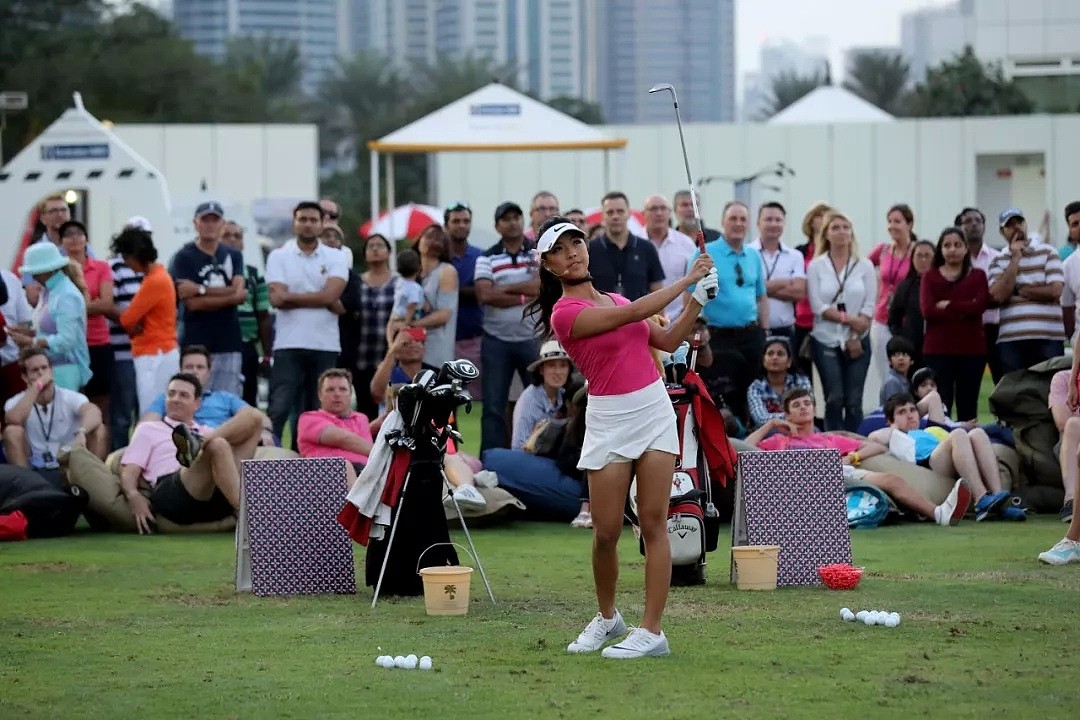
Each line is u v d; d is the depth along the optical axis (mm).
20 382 14617
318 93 102438
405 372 14281
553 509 13250
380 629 8406
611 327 7387
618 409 7473
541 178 33750
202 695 6816
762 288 15469
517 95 25328
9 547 11930
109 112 73312
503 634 8211
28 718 6434
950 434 13422
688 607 8984
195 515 12719
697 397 9633
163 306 14820
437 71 101188
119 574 10562
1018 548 11344
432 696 6746
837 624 8352
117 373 15766
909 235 17828
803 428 13594
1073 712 6375
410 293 15164
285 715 6453
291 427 16094
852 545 11641
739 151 34125
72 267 14961
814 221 18641
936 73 66938
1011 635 7988
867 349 16547
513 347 15148
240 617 8859
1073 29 56906
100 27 78188
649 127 33875
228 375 15602
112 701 6727
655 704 6559
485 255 15258
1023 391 13781
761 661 7395
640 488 7516
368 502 9570
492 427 15172
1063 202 33688
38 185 23047
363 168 81438
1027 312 15977
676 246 16016
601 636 7734
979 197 34906
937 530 12516
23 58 73062
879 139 33969
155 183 23141
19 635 8273
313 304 15258
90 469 12875
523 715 6402
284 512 9805
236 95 82000
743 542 10148
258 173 37406
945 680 6949
